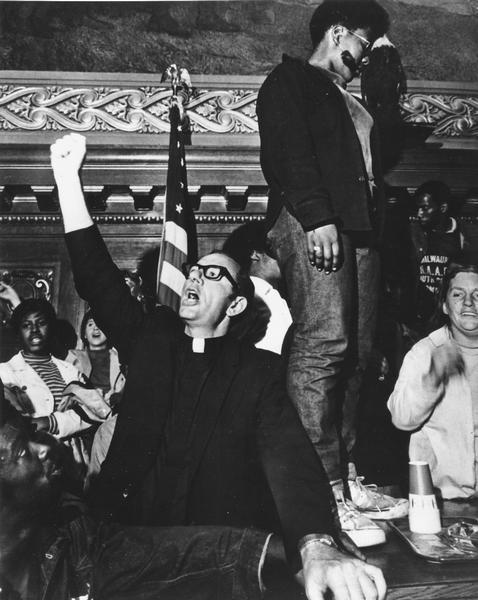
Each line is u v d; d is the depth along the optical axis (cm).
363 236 278
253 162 481
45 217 486
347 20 296
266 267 446
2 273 484
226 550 196
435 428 355
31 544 200
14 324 421
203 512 233
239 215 488
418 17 528
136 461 238
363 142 293
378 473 432
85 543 205
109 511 233
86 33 512
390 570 227
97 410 391
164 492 234
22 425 213
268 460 222
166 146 482
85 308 485
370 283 281
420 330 466
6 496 200
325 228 251
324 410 258
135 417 242
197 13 526
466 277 364
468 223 504
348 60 299
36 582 197
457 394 355
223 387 240
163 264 433
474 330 355
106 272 266
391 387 448
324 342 261
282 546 199
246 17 530
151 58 518
